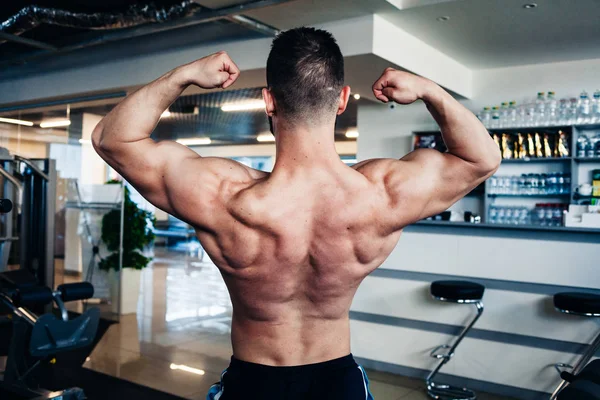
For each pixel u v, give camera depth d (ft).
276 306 3.38
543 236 11.41
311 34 3.32
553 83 17.75
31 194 15.20
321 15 13.14
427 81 3.24
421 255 12.93
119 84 17.42
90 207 19.42
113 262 18.72
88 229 19.43
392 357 13.08
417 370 12.73
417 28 14.33
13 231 17.84
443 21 13.73
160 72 16.46
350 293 3.44
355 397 3.38
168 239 51.31
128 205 19.40
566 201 17.80
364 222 3.27
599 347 10.70
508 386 11.53
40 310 14.71
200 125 34.63
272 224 3.21
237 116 30.09
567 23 13.82
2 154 13.57
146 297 22.29
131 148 3.23
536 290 11.37
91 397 10.98
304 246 3.25
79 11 12.64
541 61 17.69
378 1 12.18
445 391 11.59
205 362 13.51
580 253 10.98
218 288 24.80
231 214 3.24
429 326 12.60
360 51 13.20
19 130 21.39
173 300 21.75
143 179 3.30
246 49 14.74
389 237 3.37
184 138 42.93
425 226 12.89
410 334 12.85
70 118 20.02
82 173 19.62
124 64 17.33
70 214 19.93
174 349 14.67
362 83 16.46
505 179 18.39
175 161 3.29
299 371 3.38
